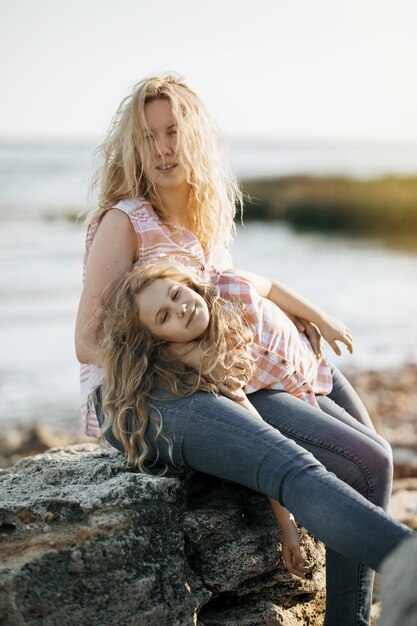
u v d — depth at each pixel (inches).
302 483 105.6
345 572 118.0
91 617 105.3
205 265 140.8
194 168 139.3
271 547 123.6
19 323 540.7
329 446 121.6
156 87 135.9
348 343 147.3
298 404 127.0
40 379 415.8
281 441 110.7
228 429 113.0
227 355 124.0
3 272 735.1
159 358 123.4
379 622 91.7
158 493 114.0
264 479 109.3
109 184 139.8
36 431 327.0
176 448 117.6
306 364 136.5
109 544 107.5
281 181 1571.1
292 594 127.6
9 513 110.3
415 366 426.0
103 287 131.3
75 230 1095.6
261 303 133.7
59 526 109.3
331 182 1556.3
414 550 90.4
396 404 346.3
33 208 1352.1
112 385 124.3
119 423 121.6
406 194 1510.8
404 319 564.4
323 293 673.0
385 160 3496.6
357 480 121.1
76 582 105.7
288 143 4675.2
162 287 122.9
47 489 118.1
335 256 948.6
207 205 143.6
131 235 134.0
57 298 624.7
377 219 1425.9
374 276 783.1
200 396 118.3
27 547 107.5
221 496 127.1
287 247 1032.8
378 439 132.3
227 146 149.0
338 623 119.2
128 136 135.6
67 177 2073.1
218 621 121.0
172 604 109.7
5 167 2443.4
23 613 103.7
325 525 102.7
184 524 117.3
